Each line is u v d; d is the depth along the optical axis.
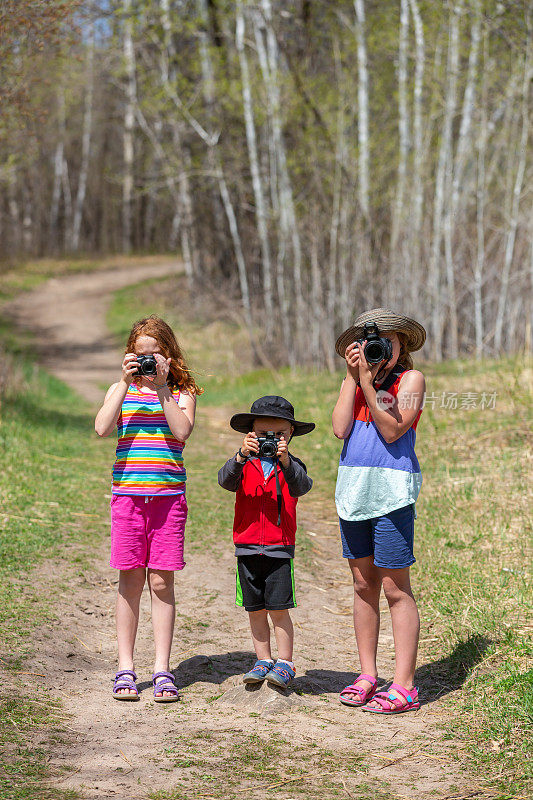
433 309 15.15
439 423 9.87
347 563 6.72
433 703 3.96
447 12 15.37
